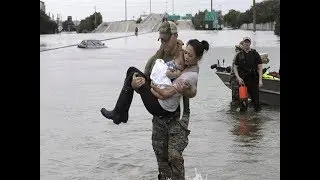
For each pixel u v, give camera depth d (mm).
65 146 8359
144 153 7789
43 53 44625
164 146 5797
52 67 28453
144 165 7082
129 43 62906
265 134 9094
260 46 40031
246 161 7199
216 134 9164
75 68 27547
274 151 7750
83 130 9805
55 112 12141
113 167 7023
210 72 22438
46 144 8500
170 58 5734
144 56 36781
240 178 6379
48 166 7051
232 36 68688
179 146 5637
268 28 99812
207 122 10422
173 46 5680
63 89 17406
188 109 5723
